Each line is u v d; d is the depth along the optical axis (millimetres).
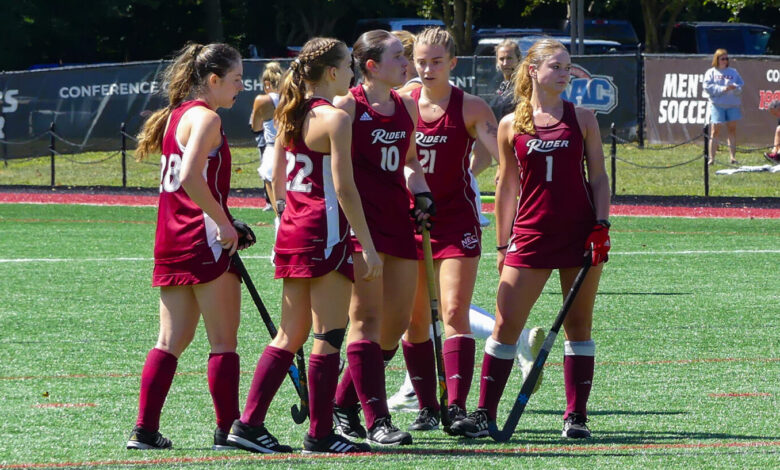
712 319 32531
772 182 72625
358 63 19578
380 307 19297
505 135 19969
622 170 77062
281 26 156750
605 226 19031
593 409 22250
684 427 20609
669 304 35031
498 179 20453
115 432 20188
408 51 22672
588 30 122500
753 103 76125
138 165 84562
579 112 19562
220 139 18297
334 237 18062
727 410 22016
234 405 18688
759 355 27656
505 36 121750
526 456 18156
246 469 17312
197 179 17719
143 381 18797
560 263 19516
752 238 51969
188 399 23031
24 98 81375
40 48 136250
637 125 77312
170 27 142750
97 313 33469
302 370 19984
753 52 126438
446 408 19766
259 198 70812
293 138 18172
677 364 26641
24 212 62375
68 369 26016
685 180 73875
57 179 79875
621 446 18969
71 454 18547
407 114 19688
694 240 51281
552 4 150000
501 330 20000
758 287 38375
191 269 18219
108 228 55781
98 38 142500
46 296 36469
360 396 19203
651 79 77000
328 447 18484
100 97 80375
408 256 19672
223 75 18688
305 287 18344
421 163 20906
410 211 20078
